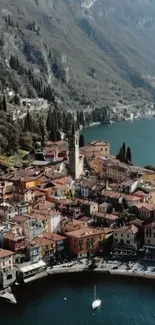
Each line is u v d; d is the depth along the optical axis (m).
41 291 193.00
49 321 174.38
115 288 194.25
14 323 173.12
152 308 181.75
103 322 174.12
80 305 183.88
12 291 193.25
